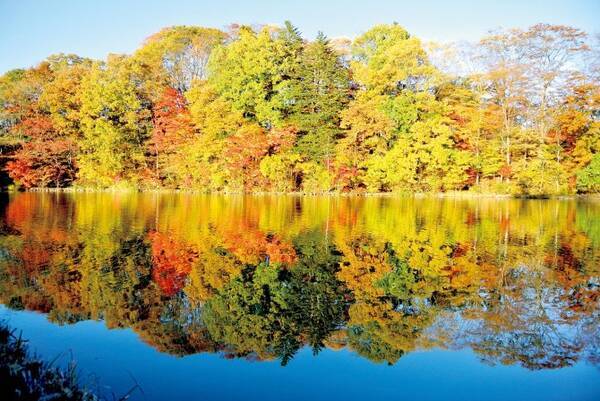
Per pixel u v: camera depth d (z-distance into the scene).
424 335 7.25
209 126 36.66
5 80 43.53
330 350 6.71
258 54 37.78
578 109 35.53
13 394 4.31
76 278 10.06
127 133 39.34
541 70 36.09
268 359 6.39
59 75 40.66
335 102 37.06
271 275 10.71
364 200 30.78
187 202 27.81
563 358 6.45
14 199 28.34
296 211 23.19
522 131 36.22
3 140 38.97
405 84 39.38
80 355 6.33
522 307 8.52
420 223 19.08
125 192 37.09
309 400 5.30
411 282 10.20
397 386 5.67
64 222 17.70
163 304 8.58
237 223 18.38
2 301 8.48
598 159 33.12
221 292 9.39
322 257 12.52
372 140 35.62
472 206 26.98
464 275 10.81
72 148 38.84
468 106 38.09
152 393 5.38
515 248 13.89
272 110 37.84
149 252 12.69
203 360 6.30
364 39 42.47
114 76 39.84
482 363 6.28
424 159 34.69
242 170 35.91
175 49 43.38
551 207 26.62
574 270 11.21
